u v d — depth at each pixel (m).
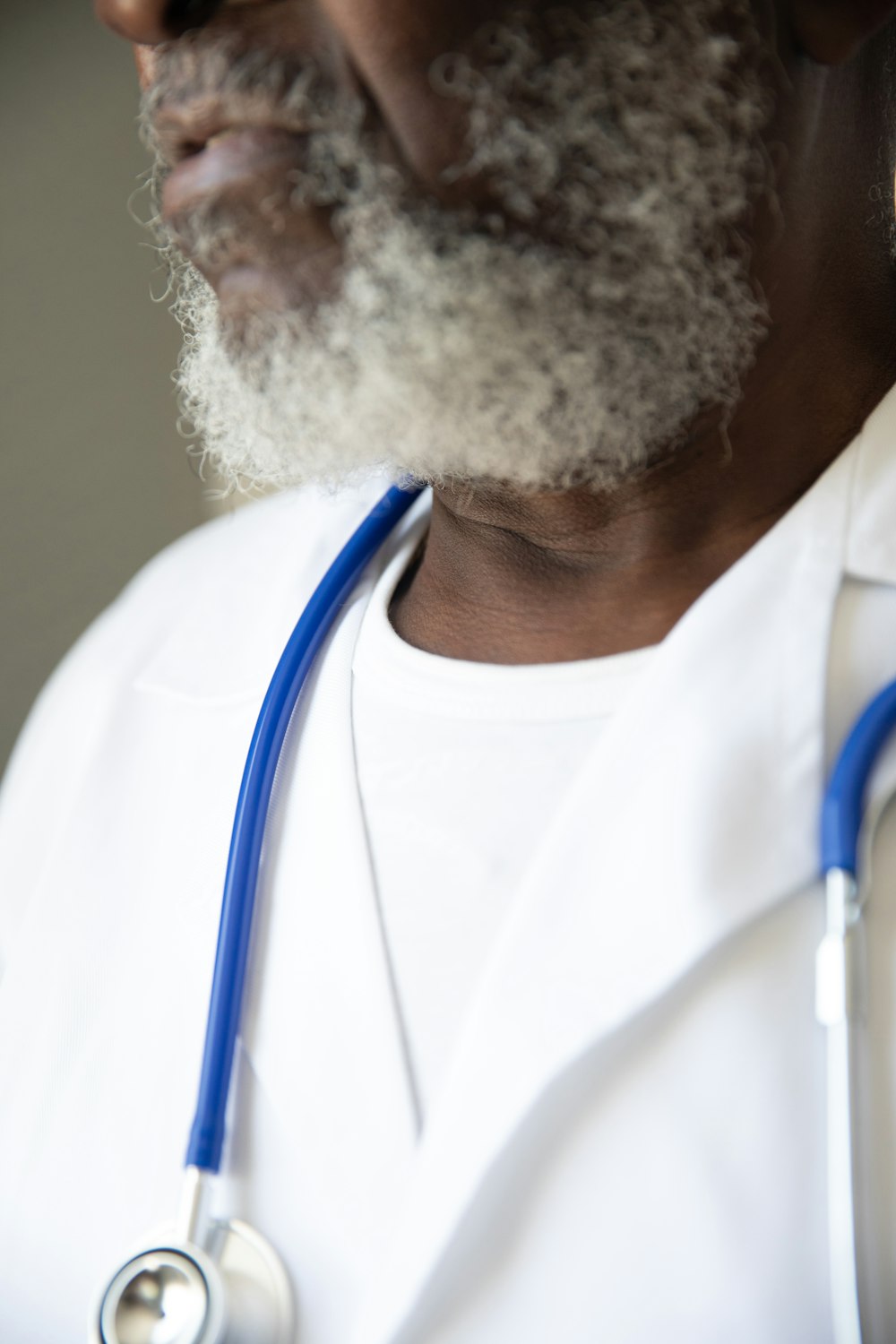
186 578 0.94
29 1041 0.70
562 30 0.53
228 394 0.63
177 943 0.68
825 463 0.66
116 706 0.82
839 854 0.52
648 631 0.65
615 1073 0.53
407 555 0.79
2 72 1.39
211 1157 0.57
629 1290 0.50
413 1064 0.57
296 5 0.53
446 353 0.54
